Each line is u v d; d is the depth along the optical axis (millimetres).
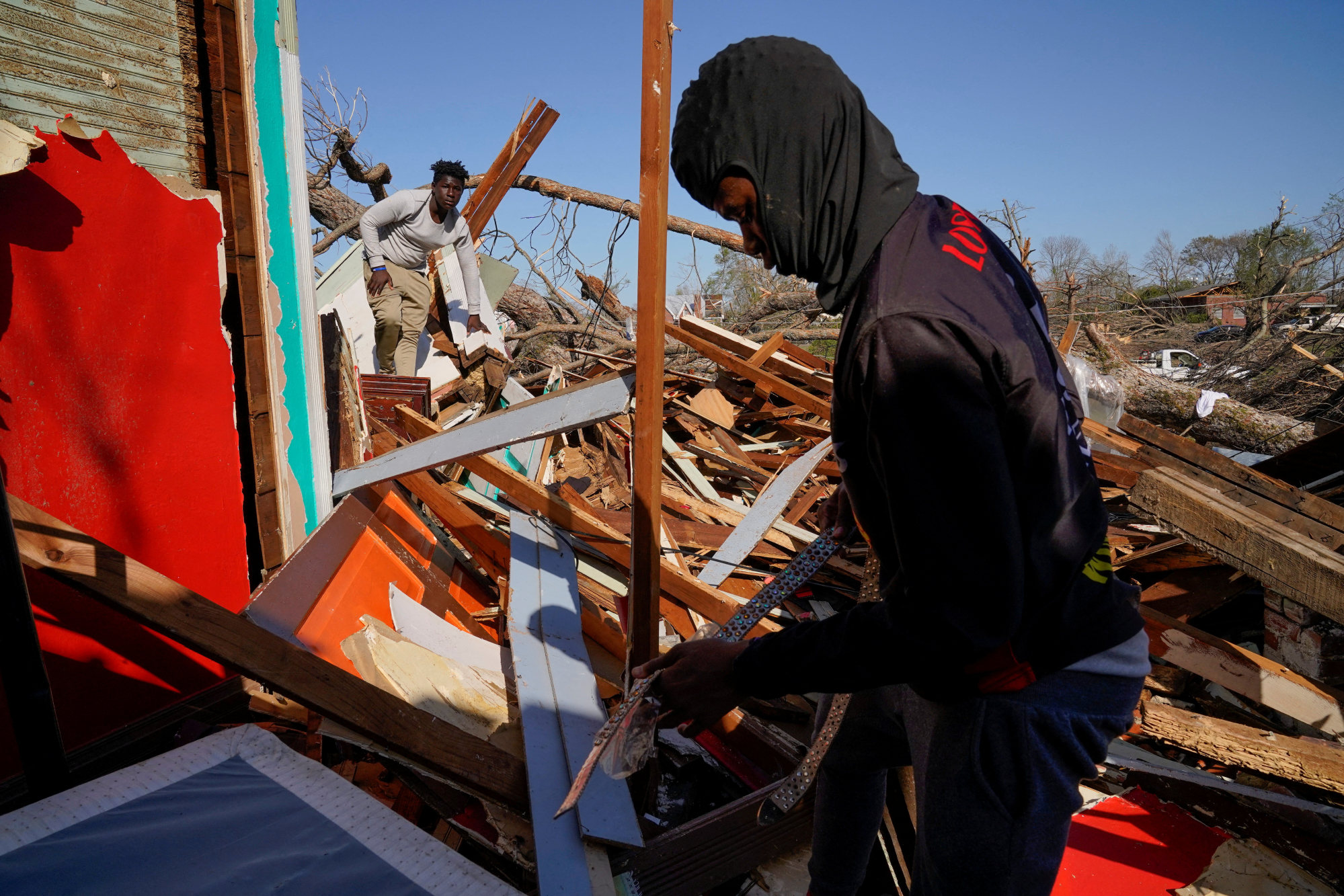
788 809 1518
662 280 1649
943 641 974
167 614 1491
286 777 1273
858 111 1071
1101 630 1124
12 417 1758
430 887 1091
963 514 953
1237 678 2426
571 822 1649
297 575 2143
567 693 2057
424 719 1737
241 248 2482
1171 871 1928
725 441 5836
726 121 1084
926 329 954
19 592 1229
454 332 7207
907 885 1875
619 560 2699
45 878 995
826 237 1084
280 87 2605
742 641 1473
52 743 1292
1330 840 1962
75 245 1888
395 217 6066
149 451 2111
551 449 5219
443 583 2951
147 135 2123
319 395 2824
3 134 1672
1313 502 3186
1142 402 7164
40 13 1818
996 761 1139
